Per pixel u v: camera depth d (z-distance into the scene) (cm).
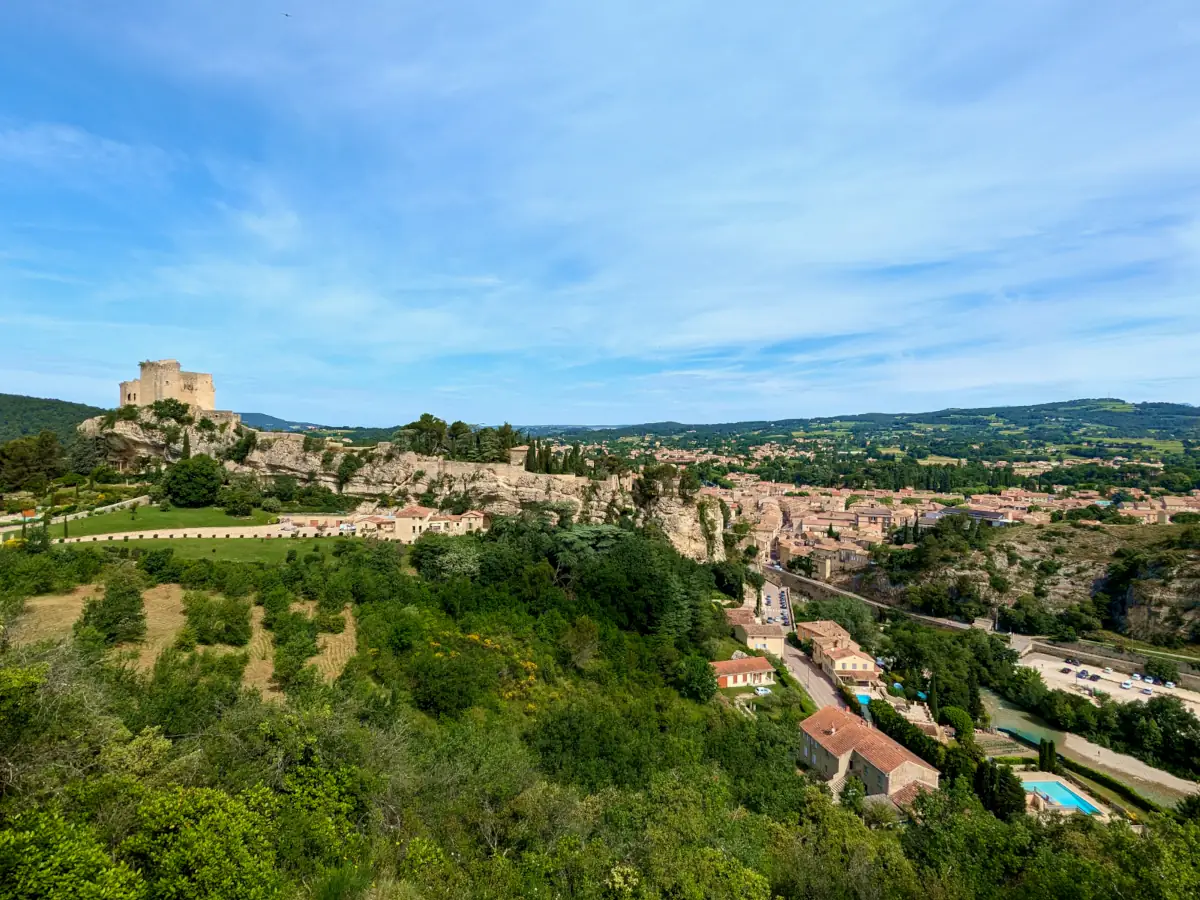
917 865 3769
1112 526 15312
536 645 6481
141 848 2077
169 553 6300
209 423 11325
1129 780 7862
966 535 16100
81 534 7494
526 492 10856
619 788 4447
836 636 10762
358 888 2266
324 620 5838
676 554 10912
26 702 2273
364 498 10888
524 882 2636
